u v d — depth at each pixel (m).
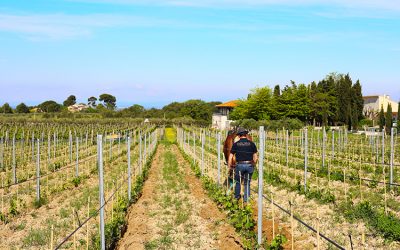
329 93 82.00
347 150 30.34
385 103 104.12
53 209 13.20
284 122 58.81
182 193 15.38
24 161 24.91
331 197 12.71
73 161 26.70
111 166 24.59
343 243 8.66
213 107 127.62
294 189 14.95
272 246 8.09
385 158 24.95
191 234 9.96
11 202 12.60
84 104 166.25
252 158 12.07
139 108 114.81
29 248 9.08
